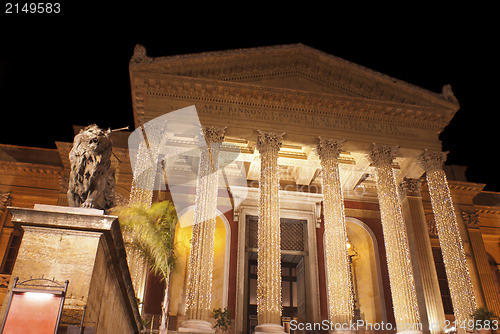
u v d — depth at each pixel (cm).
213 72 2312
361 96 2453
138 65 2195
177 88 2242
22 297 470
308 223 2753
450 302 2734
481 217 3275
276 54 2420
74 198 616
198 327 1747
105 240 577
